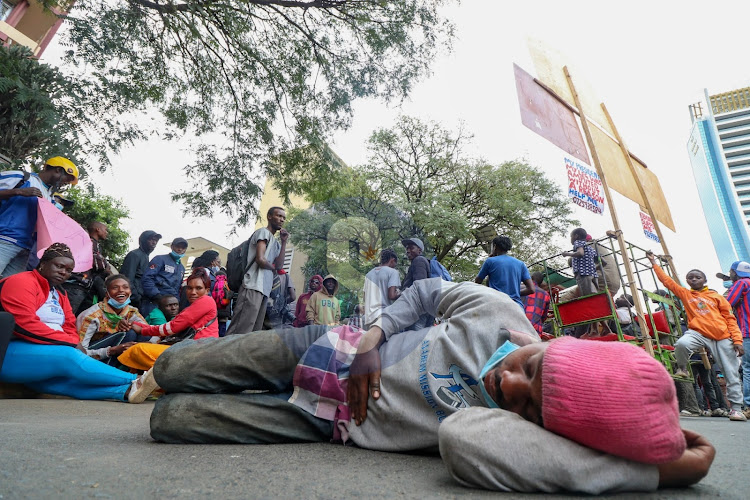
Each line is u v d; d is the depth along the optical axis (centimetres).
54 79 629
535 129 518
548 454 99
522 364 113
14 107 601
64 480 99
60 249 347
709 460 108
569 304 487
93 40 630
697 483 116
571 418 97
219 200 697
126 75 676
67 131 622
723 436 253
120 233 1397
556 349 105
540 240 1504
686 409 514
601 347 103
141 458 127
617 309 536
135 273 504
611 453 99
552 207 1447
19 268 385
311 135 715
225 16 701
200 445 151
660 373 97
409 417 139
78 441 154
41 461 118
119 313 423
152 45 682
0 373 318
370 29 759
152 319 495
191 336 404
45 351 325
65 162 444
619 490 101
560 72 600
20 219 382
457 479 105
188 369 154
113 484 98
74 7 628
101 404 320
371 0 742
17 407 273
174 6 661
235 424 153
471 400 133
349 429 155
